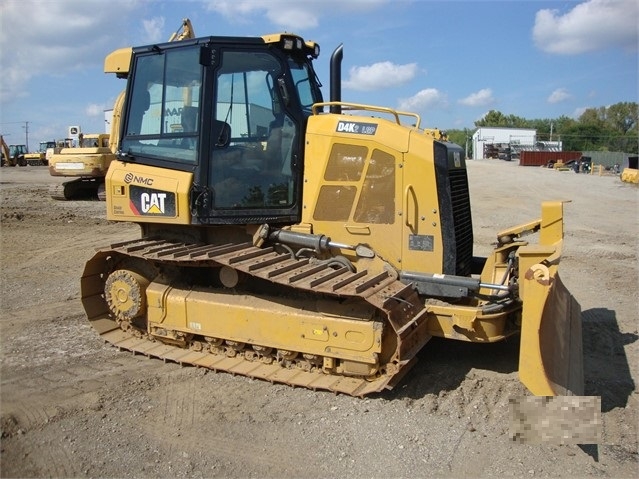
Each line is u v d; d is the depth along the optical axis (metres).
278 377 5.18
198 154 5.52
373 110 5.67
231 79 5.53
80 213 16.56
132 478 3.80
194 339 5.88
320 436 4.30
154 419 4.57
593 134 89.06
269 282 5.55
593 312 7.43
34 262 10.34
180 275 5.97
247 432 4.37
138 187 5.84
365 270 5.30
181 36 7.24
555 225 5.30
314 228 5.58
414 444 4.20
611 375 5.43
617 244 12.38
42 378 5.32
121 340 6.16
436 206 5.21
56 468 3.91
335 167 5.49
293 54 5.87
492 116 106.19
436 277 5.13
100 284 6.52
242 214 5.57
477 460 4.00
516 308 5.04
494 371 5.45
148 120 5.91
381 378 4.92
